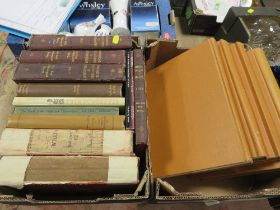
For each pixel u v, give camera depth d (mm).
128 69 700
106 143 577
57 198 641
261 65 749
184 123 750
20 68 664
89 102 643
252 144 606
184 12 1292
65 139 576
